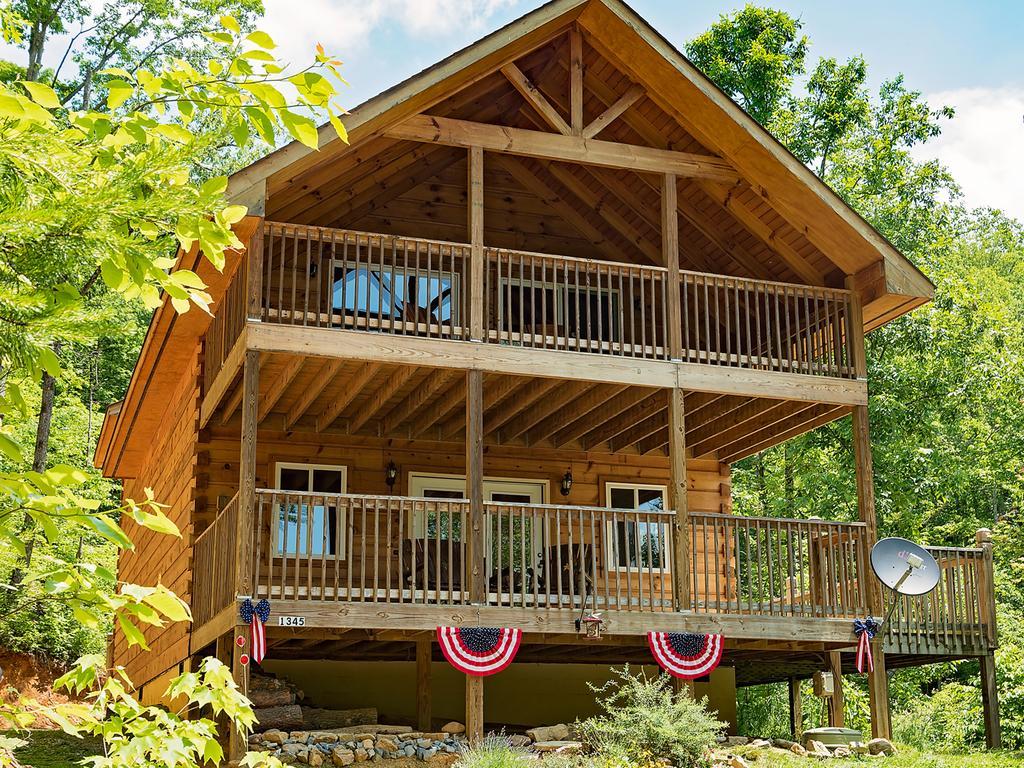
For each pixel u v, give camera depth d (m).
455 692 15.62
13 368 2.08
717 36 28.17
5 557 2.36
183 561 14.64
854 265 14.29
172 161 2.11
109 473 22.86
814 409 15.12
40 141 1.99
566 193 15.92
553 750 11.57
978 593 14.43
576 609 12.34
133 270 2.12
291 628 11.92
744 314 16.03
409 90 12.07
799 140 27.92
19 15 2.51
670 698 11.48
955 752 13.51
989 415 27.55
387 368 13.04
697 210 15.41
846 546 14.73
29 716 2.47
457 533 15.60
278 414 15.15
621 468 16.91
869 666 13.28
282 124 2.34
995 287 38.34
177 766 2.60
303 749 10.99
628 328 15.95
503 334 12.84
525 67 14.00
